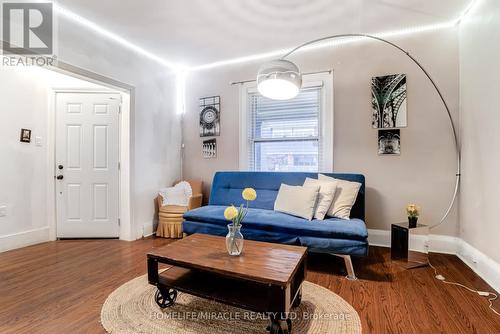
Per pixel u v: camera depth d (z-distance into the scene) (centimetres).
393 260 262
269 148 372
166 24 283
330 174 306
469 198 256
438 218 290
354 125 322
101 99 343
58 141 342
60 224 341
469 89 256
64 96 342
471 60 251
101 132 344
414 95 297
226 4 249
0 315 170
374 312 175
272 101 367
